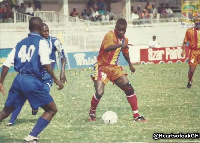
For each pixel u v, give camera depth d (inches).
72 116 695.1
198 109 740.0
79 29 1914.4
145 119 641.6
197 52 994.7
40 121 494.6
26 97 497.0
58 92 1010.7
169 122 631.8
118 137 546.0
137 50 1646.2
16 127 619.8
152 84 1110.4
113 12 2591.0
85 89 1051.9
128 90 631.8
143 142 518.0
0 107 835.4
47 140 538.9
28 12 2170.3
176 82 1141.1
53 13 2138.3
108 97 909.2
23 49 490.6
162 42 2001.7
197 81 1156.5
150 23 2379.4
